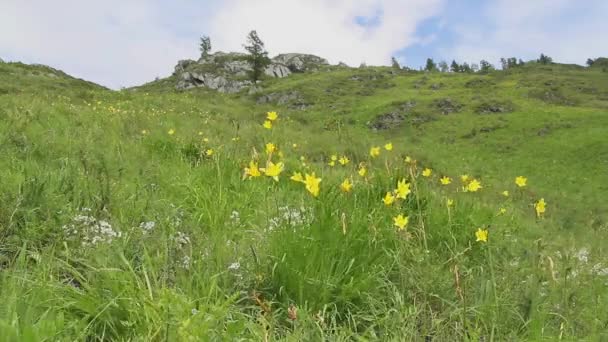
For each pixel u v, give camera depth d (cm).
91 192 376
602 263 373
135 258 278
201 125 1450
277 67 14588
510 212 678
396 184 457
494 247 383
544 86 10031
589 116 6744
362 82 11638
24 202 316
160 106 2269
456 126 7306
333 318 235
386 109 8394
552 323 267
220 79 12938
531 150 5416
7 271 220
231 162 530
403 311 237
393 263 292
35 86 3347
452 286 274
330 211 315
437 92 10012
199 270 246
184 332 176
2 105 876
